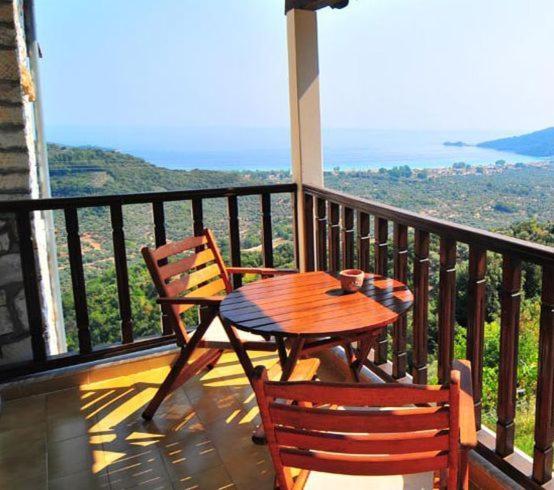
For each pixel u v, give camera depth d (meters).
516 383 1.94
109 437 2.58
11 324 3.57
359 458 1.32
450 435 1.22
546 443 1.81
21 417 2.80
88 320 3.21
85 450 2.48
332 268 3.24
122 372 3.24
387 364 2.91
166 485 2.21
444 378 2.31
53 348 4.16
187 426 2.65
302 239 3.63
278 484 1.46
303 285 2.55
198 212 3.38
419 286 2.45
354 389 1.19
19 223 2.98
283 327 2.01
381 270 2.74
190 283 2.86
